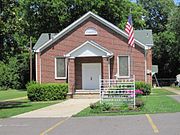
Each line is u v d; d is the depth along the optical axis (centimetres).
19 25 2795
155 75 6881
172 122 1575
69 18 5669
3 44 2814
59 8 5656
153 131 1333
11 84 6384
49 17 5806
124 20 5669
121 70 3781
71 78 3694
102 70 3712
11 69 6369
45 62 3906
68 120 1822
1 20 2695
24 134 1373
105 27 3831
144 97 3152
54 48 3894
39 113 2228
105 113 2072
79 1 5544
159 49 7356
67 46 3875
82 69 3816
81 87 3800
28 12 5831
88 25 3859
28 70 6284
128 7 5778
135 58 3772
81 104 2844
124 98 2394
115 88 2516
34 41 5816
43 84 3475
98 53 3669
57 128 1522
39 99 3412
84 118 1884
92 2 5512
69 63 3700
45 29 5897
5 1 2709
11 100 3603
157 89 5041
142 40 4034
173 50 7106
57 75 3875
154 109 2148
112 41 3809
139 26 6209
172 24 6450
